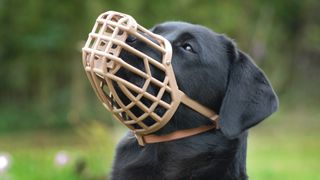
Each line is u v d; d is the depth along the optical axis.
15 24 22.94
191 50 4.76
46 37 22.52
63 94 23.48
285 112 26.59
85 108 22.36
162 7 21.72
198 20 22.17
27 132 21.94
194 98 4.71
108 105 4.42
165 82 4.39
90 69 4.26
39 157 12.77
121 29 4.28
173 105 4.46
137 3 21.30
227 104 4.73
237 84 4.80
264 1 26.27
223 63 4.87
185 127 4.75
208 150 4.79
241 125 4.69
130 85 4.23
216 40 4.93
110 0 21.39
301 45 29.17
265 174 12.60
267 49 26.44
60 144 17.86
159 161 4.77
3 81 24.72
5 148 16.88
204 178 4.82
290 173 13.02
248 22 24.78
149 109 4.35
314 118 25.12
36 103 24.28
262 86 4.82
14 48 23.73
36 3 22.31
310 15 29.08
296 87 28.61
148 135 4.69
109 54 4.18
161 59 4.48
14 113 23.67
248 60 4.91
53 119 22.81
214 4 22.89
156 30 4.97
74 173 9.98
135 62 4.37
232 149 4.84
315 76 29.16
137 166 4.78
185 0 22.03
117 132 11.75
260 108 4.74
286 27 28.73
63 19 22.62
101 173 9.70
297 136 20.45
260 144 18.34
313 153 16.61
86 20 21.62
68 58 23.38
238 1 24.78
